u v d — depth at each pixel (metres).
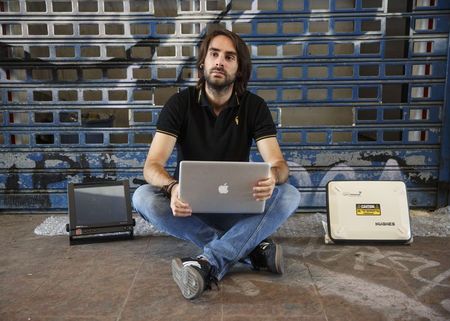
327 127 3.15
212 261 1.88
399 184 2.61
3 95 3.12
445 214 3.11
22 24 3.02
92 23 3.02
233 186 1.85
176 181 1.99
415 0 2.97
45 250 2.46
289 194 2.06
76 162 3.20
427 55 3.03
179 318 1.67
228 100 2.22
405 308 1.74
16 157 3.19
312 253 2.39
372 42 3.03
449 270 2.13
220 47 2.12
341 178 3.21
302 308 1.74
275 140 2.23
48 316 1.68
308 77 3.09
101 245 2.54
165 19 3.01
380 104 3.11
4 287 1.96
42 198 3.24
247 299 1.82
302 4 3.00
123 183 2.68
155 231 2.78
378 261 2.26
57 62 3.07
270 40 3.04
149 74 3.09
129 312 1.71
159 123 2.20
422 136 3.14
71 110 3.13
